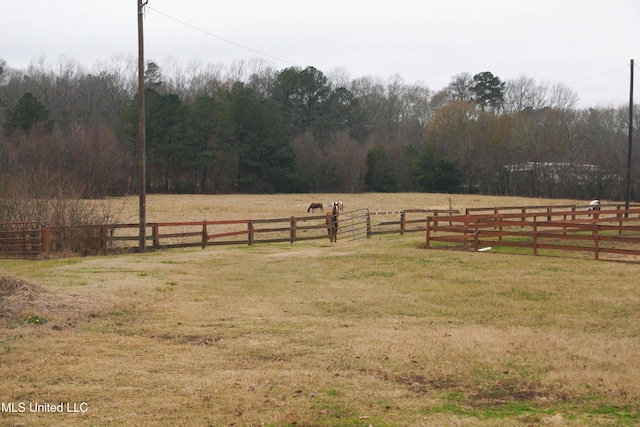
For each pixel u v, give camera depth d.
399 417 7.47
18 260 23.45
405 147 102.00
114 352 10.11
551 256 20.02
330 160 97.69
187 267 20.44
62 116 101.62
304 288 16.61
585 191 82.94
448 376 9.05
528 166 91.56
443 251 21.95
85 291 14.83
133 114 84.81
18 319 11.80
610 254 20.30
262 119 92.25
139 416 7.44
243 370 9.28
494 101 121.75
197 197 78.69
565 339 11.08
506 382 8.79
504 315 13.23
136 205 57.28
